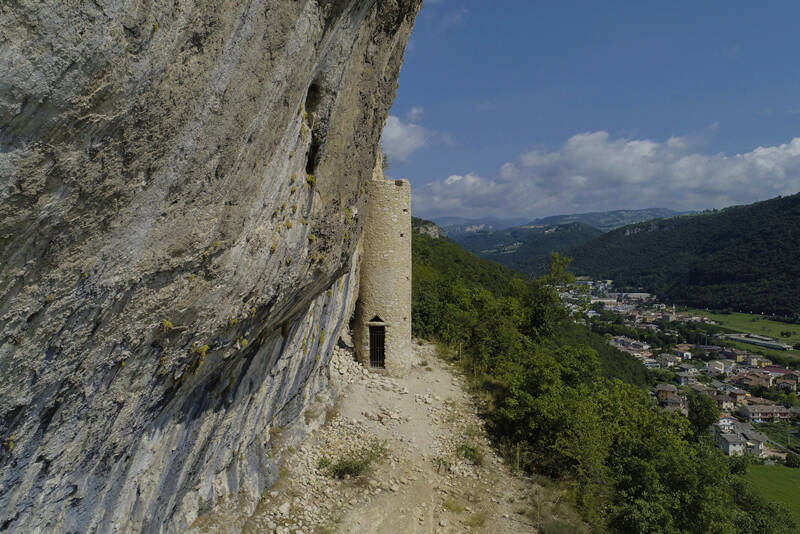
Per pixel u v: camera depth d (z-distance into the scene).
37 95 1.84
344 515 9.26
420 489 10.95
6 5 1.59
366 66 5.95
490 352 22.44
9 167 1.90
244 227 4.15
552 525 10.19
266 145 4.01
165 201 3.01
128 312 3.16
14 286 2.20
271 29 3.30
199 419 5.87
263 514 8.45
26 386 2.58
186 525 6.70
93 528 4.34
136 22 2.11
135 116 2.39
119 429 3.96
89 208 2.40
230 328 4.96
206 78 2.84
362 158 7.13
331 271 7.32
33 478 3.14
